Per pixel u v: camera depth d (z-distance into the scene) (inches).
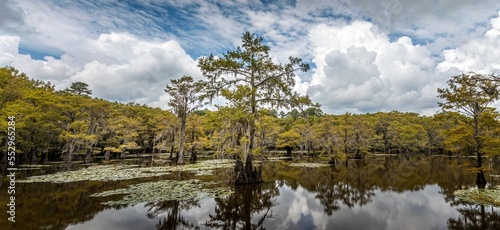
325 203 450.0
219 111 673.6
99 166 1039.6
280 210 402.6
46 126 1159.0
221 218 358.6
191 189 534.0
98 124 1512.1
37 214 355.9
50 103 1166.3
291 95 676.7
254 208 412.2
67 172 810.8
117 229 304.7
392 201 462.6
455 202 447.8
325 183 655.1
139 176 725.9
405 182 668.1
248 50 668.7
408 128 1923.0
